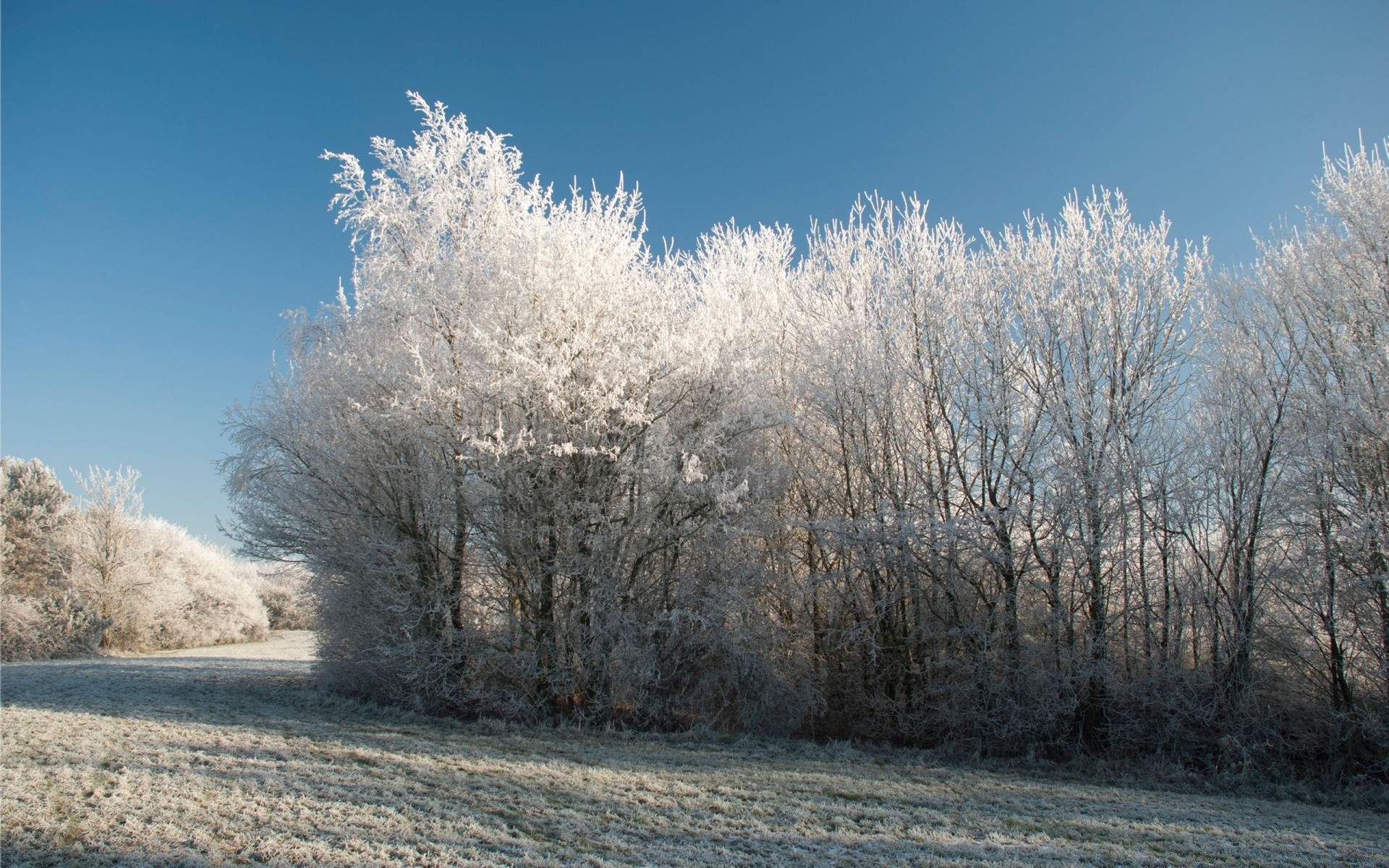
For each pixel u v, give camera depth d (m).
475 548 14.47
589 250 13.53
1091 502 12.85
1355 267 12.55
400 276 14.55
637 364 13.41
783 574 15.16
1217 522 13.25
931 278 14.80
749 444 14.56
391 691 14.30
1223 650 12.62
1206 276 13.78
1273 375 13.02
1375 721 11.45
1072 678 12.76
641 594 14.09
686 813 8.05
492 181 14.87
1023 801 9.59
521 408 13.62
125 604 31.45
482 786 8.61
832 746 12.97
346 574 15.08
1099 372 13.53
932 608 14.19
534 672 13.48
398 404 12.74
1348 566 11.96
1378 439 11.73
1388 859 7.57
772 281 18.23
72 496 35.66
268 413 15.40
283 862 5.91
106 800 7.21
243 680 17.89
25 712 11.71
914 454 14.67
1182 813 9.27
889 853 6.99
